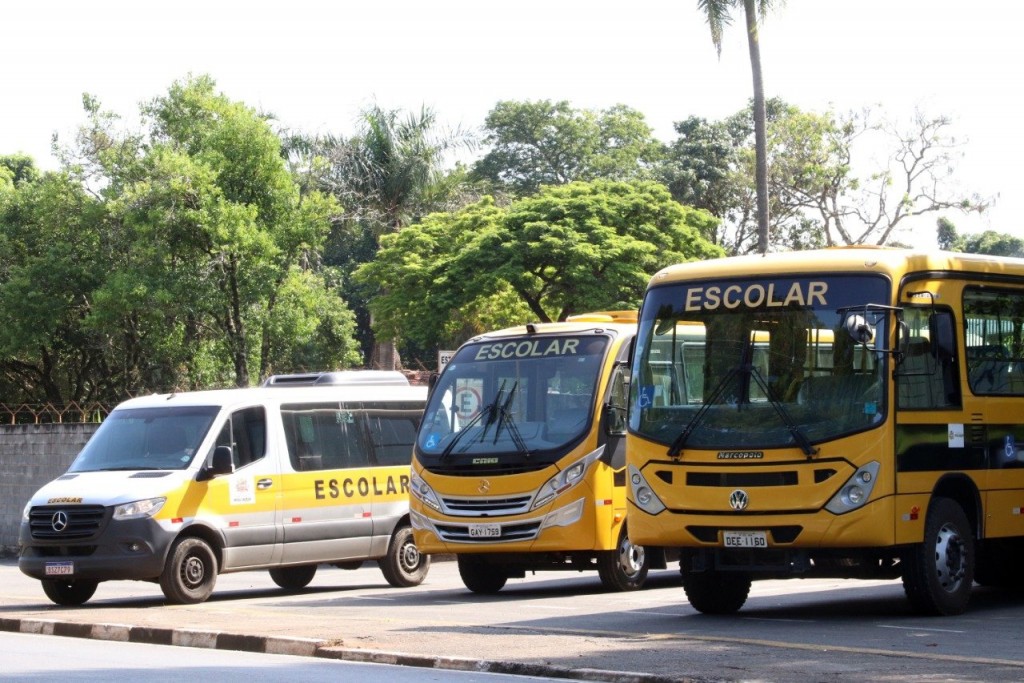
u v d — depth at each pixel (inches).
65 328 2209.6
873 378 568.1
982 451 618.8
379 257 2236.7
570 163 3531.0
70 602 797.9
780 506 570.9
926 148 2395.4
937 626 561.3
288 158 2235.5
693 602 635.5
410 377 1892.2
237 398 833.5
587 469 748.0
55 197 2127.2
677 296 617.0
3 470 1402.6
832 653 473.1
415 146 2265.0
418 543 778.8
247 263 1948.8
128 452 812.6
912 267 595.2
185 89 2106.3
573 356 773.3
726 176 2962.6
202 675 473.4
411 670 475.2
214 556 792.3
